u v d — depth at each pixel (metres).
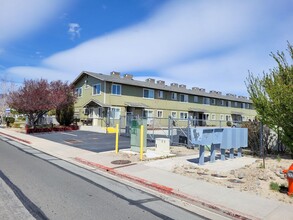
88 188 7.34
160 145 13.25
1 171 8.86
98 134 24.25
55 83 33.38
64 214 5.32
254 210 5.88
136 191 7.32
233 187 7.57
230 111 51.94
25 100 25.81
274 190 7.32
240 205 6.17
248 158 12.52
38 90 26.52
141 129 11.72
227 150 14.80
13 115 51.28
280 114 11.47
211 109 47.41
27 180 7.82
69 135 23.30
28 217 5.06
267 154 13.77
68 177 8.50
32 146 16.44
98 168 10.30
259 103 12.68
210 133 10.82
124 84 33.34
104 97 31.36
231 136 11.88
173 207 6.18
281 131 12.21
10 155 12.48
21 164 10.31
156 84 40.00
